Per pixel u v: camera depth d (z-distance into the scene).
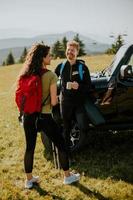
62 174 6.30
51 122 5.32
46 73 5.12
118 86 6.91
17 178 6.24
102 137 8.22
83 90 6.24
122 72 6.41
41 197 5.39
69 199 5.32
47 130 5.34
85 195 5.42
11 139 9.02
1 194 5.55
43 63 5.18
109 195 5.38
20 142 8.66
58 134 5.48
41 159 7.18
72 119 6.91
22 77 5.14
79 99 6.28
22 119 5.31
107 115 7.05
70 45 6.11
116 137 8.20
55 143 5.56
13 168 6.77
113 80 6.89
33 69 5.08
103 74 7.70
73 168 6.56
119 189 5.55
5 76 50.84
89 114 6.62
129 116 7.11
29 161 5.59
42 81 5.12
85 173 6.31
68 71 6.22
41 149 7.80
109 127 7.03
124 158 6.93
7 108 16.12
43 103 5.20
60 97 6.41
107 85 6.96
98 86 7.00
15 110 14.98
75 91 6.21
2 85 40.28
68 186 5.76
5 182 6.04
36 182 5.87
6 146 8.43
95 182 5.91
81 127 6.57
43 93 5.16
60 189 5.66
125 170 6.31
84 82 6.24
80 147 6.92
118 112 7.06
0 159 7.45
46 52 5.14
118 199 5.25
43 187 5.76
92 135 8.34
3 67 60.06
